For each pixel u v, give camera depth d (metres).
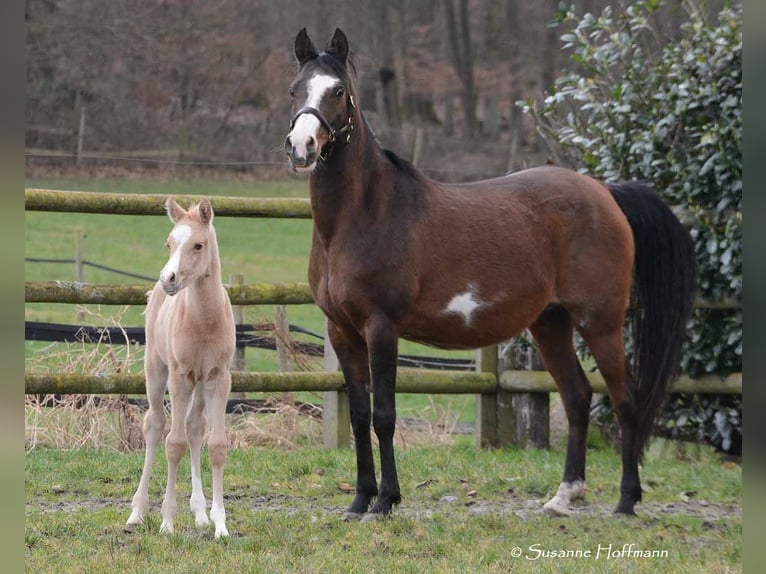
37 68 31.98
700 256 9.03
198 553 5.35
